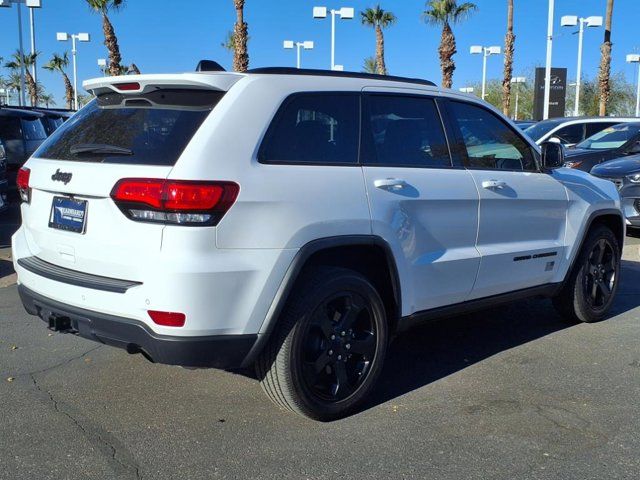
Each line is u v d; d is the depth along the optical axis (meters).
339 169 3.84
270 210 3.47
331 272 3.81
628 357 5.04
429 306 4.39
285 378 3.66
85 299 3.56
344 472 3.34
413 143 4.33
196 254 3.29
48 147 4.17
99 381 4.45
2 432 3.72
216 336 3.39
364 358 4.05
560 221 5.32
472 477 3.30
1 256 8.32
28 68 45.56
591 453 3.54
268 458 3.47
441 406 4.14
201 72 3.65
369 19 36.09
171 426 3.82
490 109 4.95
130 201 3.35
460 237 4.48
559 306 5.82
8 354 4.93
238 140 3.48
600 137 12.42
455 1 29.47
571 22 25.73
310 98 3.86
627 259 8.72
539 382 4.54
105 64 32.62
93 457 3.46
